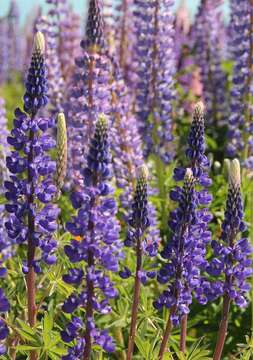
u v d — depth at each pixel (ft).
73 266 6.40
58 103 9.14
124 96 8.21
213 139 10.74
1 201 7.03
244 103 9.27
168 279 5.58
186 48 11.61
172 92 9.11
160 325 6.65
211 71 11.55
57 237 6.49
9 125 11.32
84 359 5.39
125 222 7.72
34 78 5.55
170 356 5.78
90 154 5.21
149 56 9.05
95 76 7.75
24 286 6.58
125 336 6.79
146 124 8.98
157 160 8.80
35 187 5.58
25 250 7.22
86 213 5.22
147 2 8.98
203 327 7.09
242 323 7.07
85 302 5.36
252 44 9.23
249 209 7.59
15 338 6.06
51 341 5.63
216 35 11.73
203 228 5.65
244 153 9.19
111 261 5.27
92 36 7.72
